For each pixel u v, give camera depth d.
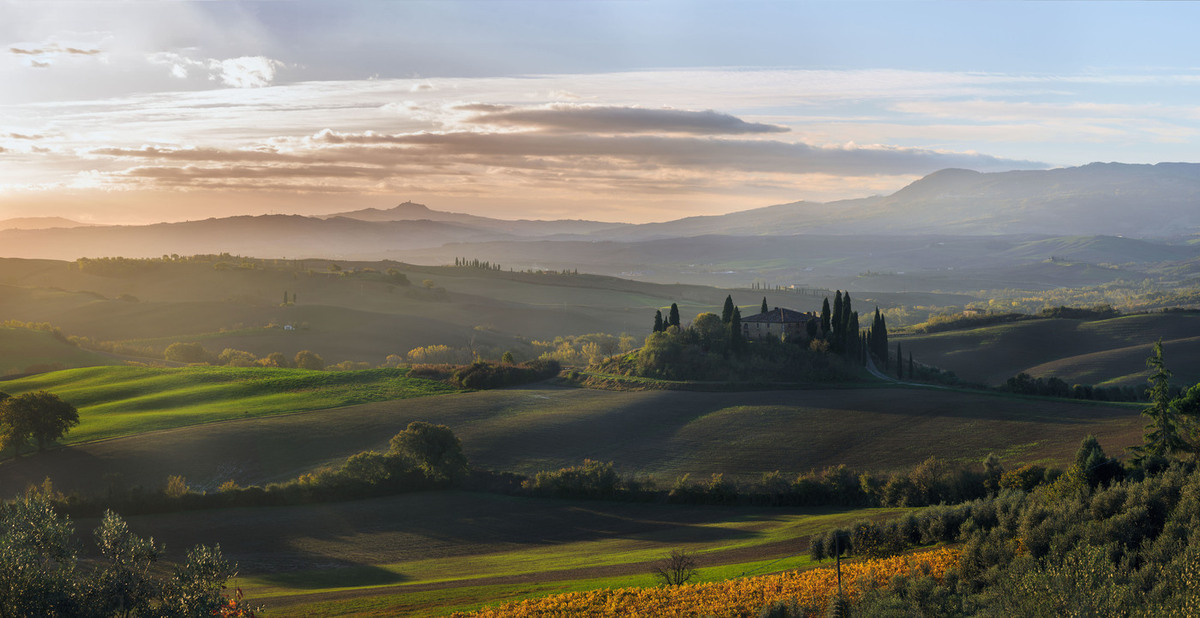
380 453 107.94
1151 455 68.56
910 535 57.38
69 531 29.55
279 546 78.31
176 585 29.06
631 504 92.75
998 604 35.19
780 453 106.69
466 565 72.06
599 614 48.03
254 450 112.62
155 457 107.69
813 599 44.56
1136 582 32.84
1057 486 61.66
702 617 44.56
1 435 104.62
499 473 103.00
